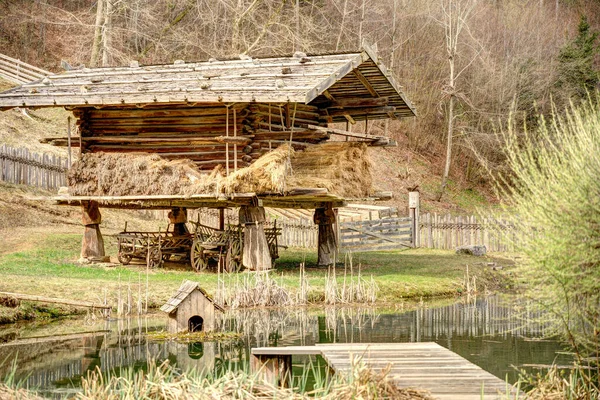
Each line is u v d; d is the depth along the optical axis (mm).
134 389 7812
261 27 37875
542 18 52344
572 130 7875
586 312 7523
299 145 20484
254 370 9531
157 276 18516
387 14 48188
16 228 23750
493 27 51000
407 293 18797
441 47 47844
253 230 19469
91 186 20094
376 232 28469
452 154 47469
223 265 19688
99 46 37719
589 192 7340
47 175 27734
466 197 44344
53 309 14984
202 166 19609
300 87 17125
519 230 8086
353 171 19891
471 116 45969
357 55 18453
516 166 8016
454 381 7848
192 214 28391
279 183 17844
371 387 7137
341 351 9469
